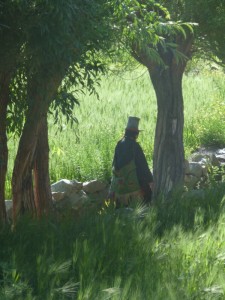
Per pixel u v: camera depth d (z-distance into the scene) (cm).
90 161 3134
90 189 2848
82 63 1662
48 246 1484
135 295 1148
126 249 1487
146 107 4531
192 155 3597
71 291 1209
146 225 1703
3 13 1546
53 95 1784
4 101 1905
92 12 1568
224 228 1620
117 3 1650
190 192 2253
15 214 2091
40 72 1672
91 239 1521
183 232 1620
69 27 1539
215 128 4050
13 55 1627
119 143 2458
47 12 1512
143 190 2441
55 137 3484
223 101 4834
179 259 1423
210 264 1380
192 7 2420
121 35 1797
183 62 2586
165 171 2612
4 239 1529
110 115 4266
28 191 2105
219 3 2458
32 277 1307
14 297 1184
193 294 1238
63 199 2697
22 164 2033
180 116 2614
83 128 3766
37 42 1544
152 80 2598
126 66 2831
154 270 1348
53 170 3125
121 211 1816
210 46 2577
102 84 5366
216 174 3116
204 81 5722
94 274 1326
